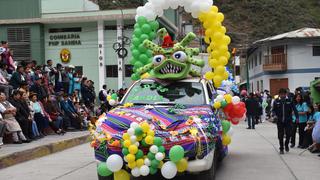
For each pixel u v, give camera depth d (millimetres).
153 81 8922
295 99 13648
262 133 19125
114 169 6855
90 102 20984
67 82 19250
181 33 43719
